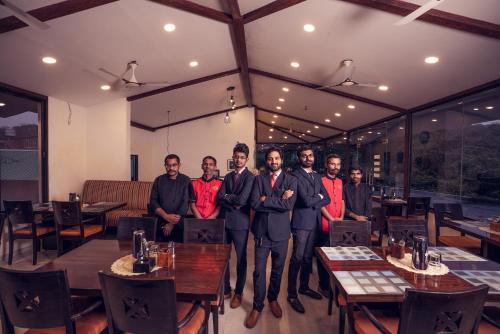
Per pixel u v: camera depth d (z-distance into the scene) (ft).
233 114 31.17
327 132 39.63
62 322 4.71
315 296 9.50
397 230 8.53
